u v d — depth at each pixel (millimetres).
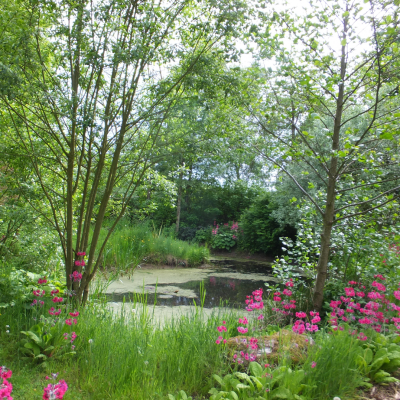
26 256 4977
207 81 4418
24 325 3541
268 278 9594
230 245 16188
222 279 9250
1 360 3000
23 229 5039
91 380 2830
